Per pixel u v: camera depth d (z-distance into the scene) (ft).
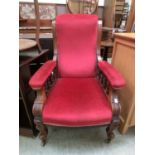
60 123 2.90
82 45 4.15
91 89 3.55
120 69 4.26
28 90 3.83
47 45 6.30
